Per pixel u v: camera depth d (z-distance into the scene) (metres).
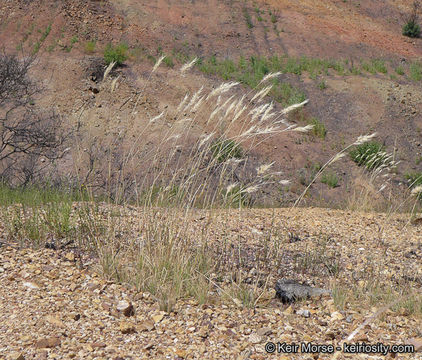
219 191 5.24
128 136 15.95
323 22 31.89
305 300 4.46
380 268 5.48
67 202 6.34
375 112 23.58
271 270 5.25
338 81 25.45
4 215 5.78
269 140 20.28
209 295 4.43
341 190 17.91
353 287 4.87
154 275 4.45
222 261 5.30
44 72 21.70
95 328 3.58
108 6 28.95
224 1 32.31
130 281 4.48
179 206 5.26
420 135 22.55
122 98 20.92
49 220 5.64
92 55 24.27
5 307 3.79
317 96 24.27
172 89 22.52
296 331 3.75
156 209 5.30
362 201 9.65
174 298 4.16
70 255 4.91
